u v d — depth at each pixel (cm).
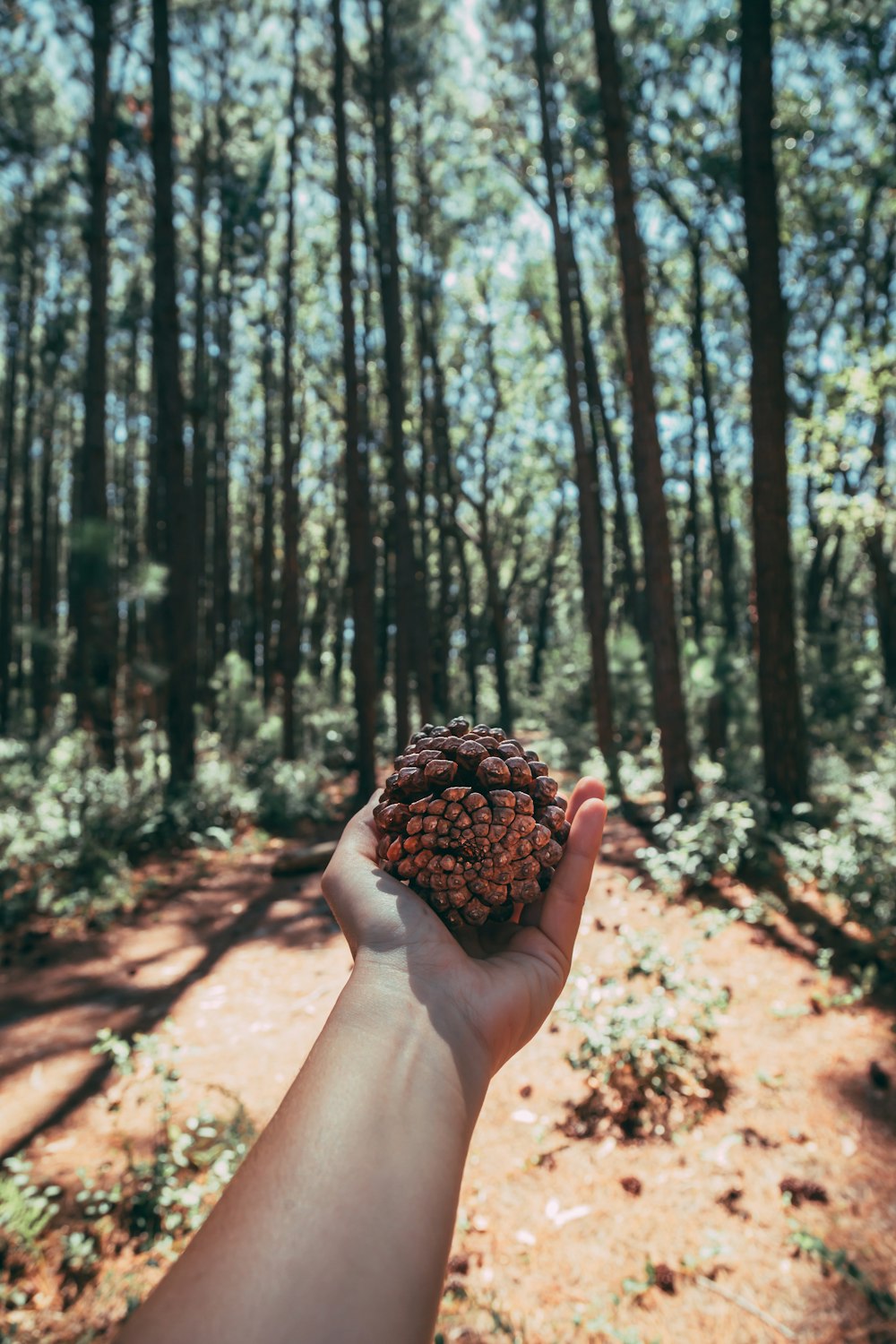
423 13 1647
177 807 958
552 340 2036
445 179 1959
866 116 1459
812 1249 264
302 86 1639
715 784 900
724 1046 400
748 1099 354
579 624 3619
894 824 598
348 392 1208
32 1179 326
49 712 1850
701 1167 315
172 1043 449
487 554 2108
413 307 2108
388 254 1391
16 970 570
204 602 1928
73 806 880
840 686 1443
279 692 2103
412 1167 64
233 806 1048
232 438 2681
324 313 2305
